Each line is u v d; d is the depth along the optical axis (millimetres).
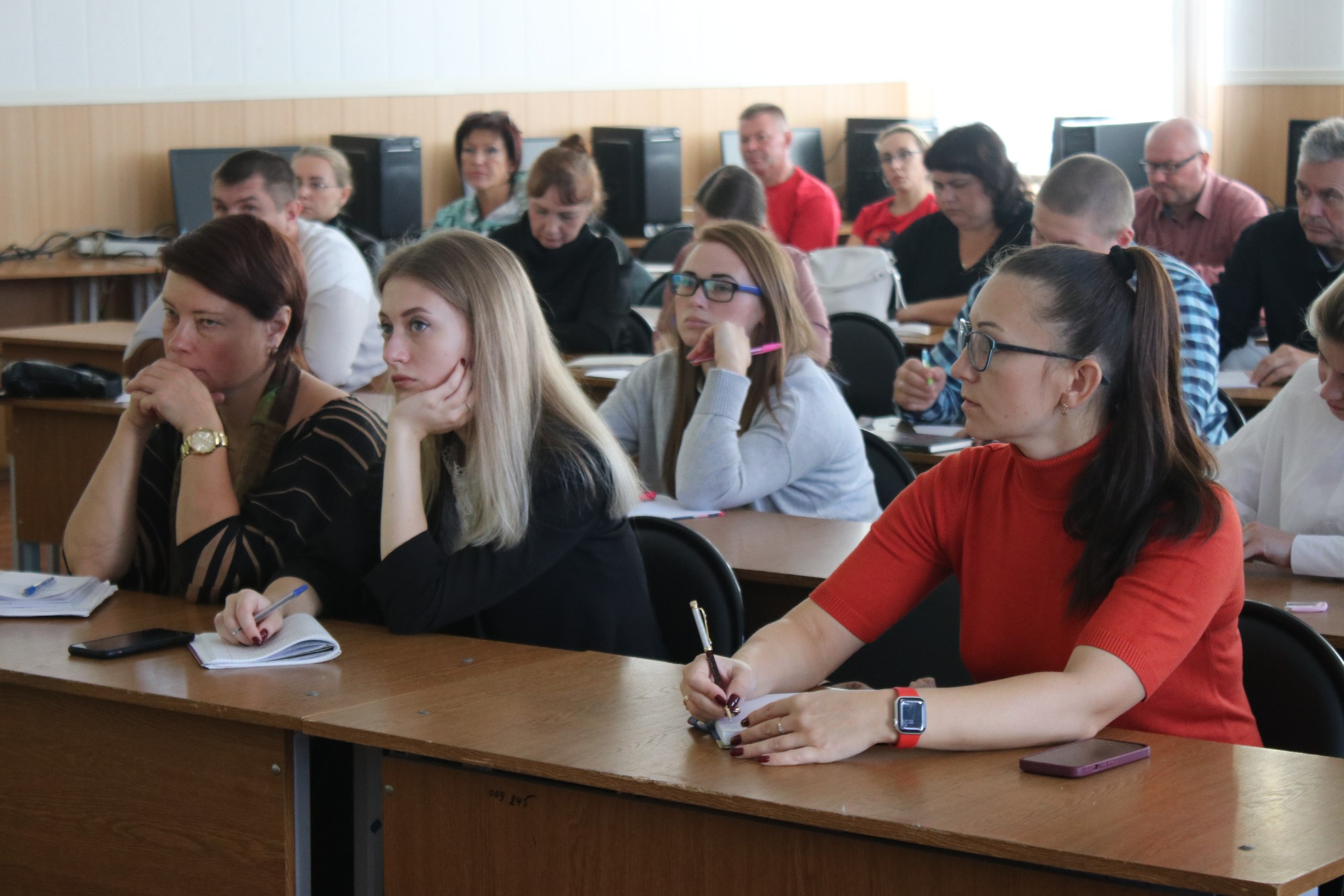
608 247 4926
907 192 6469
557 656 1782
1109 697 1420
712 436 2635
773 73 8688
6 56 5922
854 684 1705
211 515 2072
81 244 6090
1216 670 1551
